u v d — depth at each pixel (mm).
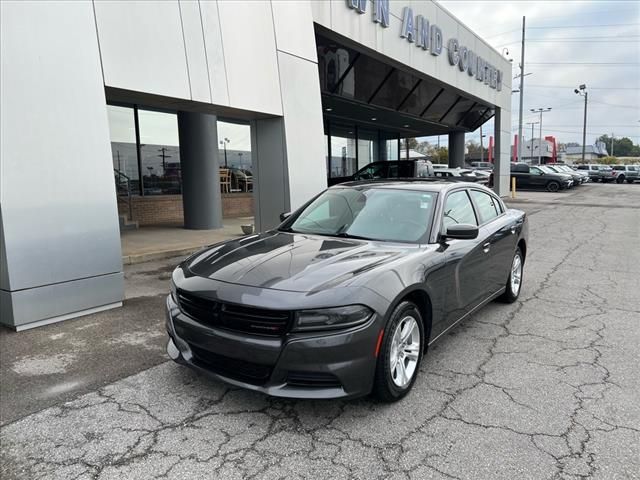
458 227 3852
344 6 10664
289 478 2482
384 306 3008
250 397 3316
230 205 15430
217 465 2582
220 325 3008
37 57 4551
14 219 4434
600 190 32344
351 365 2857
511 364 3932
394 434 2889
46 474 2506
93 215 5051
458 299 4059
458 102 20672
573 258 8812
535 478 2496
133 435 2857
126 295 5902
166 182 13602
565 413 3152
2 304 4590
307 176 8555
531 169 32250
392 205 4312
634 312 5398
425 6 14305
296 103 8312
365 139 23578
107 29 5238
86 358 3959
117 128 12367
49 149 4656
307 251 3576
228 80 6895
